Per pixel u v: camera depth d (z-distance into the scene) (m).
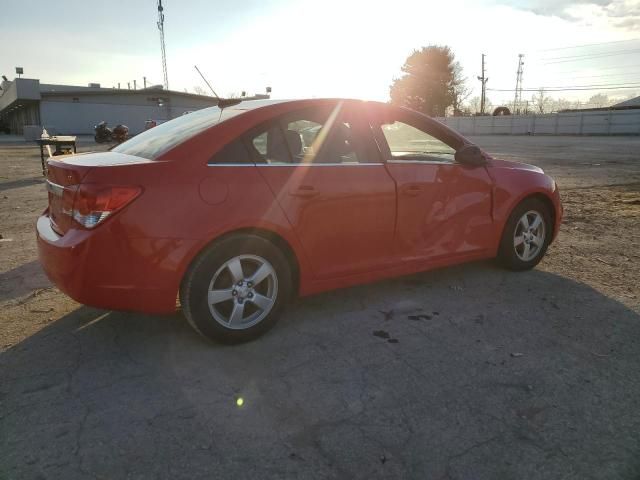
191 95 49.75
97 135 23.73
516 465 2.09
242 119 3.11
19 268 4.66
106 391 2.61
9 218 7.07
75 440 2.23
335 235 3.35
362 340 3.21
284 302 3.24
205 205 2.86
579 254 5.17
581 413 2.44
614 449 2.18
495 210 4.16
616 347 3.11
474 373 2.81
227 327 3.05
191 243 2.82
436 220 3.82
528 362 2.93
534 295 3.98
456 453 2.16
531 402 2.53
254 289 3.12
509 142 32.28
